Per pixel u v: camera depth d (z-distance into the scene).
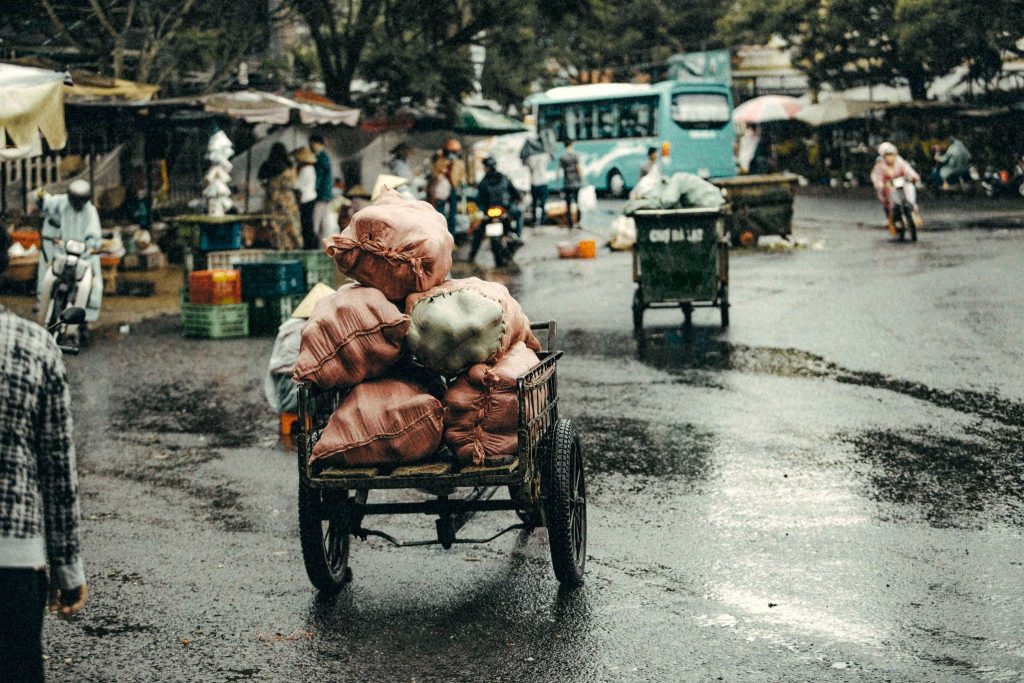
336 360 5.36
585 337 13.52
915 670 4.69
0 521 3.11
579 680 4.71
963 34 38.16
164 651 5.13
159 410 10.35
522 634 5.21
